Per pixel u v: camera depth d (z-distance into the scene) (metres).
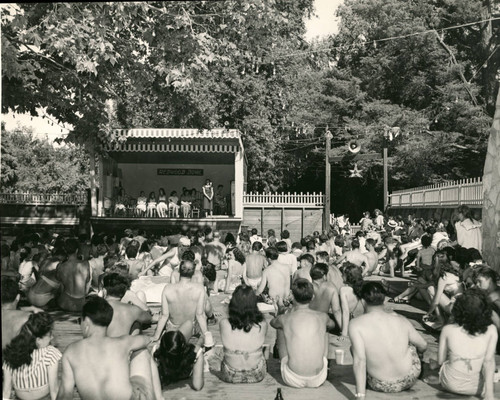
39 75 16.78
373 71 44.16
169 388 6.50
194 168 33.12
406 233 22.45
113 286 6.65
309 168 48.84
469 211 12.26
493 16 42.25
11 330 5.77
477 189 20.92
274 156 42.12
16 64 13.30
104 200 28.02
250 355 6.69
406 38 40.69
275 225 30.84
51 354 5.54
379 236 21.97
